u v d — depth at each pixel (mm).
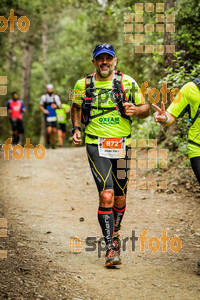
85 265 4301
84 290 3590
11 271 3793
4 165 10203
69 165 10453
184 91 4207
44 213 6426
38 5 18266
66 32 24859
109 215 4297
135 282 3869
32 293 3359
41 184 8461
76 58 21750
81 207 6941
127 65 12766
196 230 5617
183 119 8125
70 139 16828
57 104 14484
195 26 8594
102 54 4199
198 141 4199
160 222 6051
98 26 17031
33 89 30812
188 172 7977
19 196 7391
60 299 3326
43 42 28969
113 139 4336
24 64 27719
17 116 16031
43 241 4980
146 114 4430
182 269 4258
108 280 3896
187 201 6926
